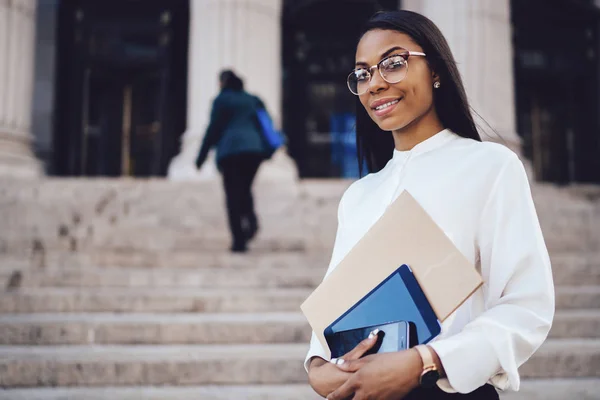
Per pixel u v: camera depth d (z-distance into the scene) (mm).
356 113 1686
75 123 14195
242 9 10852
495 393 1328
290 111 14062
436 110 1460
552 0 14930
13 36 10781
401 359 1172
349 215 1529
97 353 4062
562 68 14969
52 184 9211
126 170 14203
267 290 5535
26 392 3670
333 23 14211
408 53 1394
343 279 1351
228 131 6523
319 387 1292
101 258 6242
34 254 6336
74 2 14344
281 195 9203
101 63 14297
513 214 1279
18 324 4422
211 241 7199
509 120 11414
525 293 1224
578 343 4277
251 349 4207
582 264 5855
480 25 11312
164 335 4457
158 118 14164
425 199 1337
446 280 1235
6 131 10484
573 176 14914
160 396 3551
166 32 14250
